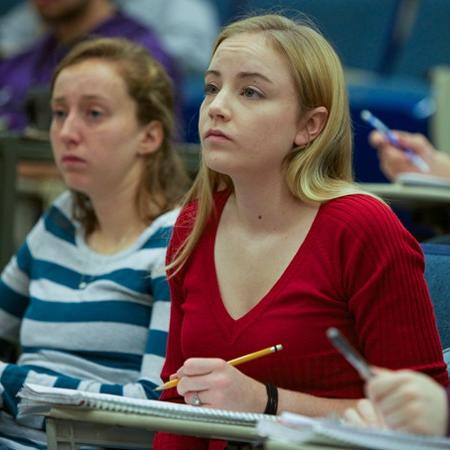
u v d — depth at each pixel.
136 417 5.90
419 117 16.22
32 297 9.20
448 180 12.13
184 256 7.34
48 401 6.08
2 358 9.81
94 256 9.07
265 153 6.85
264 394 6.47
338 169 7.19
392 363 6.63
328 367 6.83
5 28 20.59
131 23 16.12
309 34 7.09
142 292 8.69
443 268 8.00
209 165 6.88
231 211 7.29
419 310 6.69
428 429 5.06
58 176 13.45
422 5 20.61
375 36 20.72
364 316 6.71
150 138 9.33
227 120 6.80
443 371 6.68
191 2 19.77
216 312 7.03
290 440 5.20
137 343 8.65
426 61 20.52
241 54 6.85
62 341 8.78
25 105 13.38
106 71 9.21
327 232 6.86
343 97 7.11
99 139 9.09
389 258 6.68
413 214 12.04
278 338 6.80
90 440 6.57
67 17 16.17
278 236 7.02
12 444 8.24
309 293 6.81
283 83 6.86
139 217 9.14
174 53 19.12
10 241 12.20
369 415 5.67
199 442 7.17
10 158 12.24
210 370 6.38
